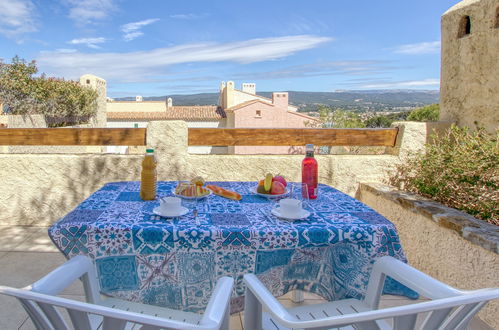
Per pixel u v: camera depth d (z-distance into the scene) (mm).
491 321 2148
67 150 10250
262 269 1567
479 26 3648
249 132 3727
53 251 3080
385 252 1574
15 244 3207
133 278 1529
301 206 1733
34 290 1102
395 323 1000
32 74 11047
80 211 1718
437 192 2961
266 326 1448
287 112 24453
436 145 3465
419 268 2771
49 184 3627
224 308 1083
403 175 3617
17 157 3582
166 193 2133
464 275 2281
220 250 1522
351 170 3762
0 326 2008
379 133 3828
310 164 2090
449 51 4113
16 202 3635
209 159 3656
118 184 2342
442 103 4262
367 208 1906
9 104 10680
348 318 936
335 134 3797
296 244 1532
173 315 1466
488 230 2219
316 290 1713
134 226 1518
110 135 3631
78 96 13109
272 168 3711
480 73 3654
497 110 3469
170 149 3615
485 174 2586
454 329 1014
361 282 1582
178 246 1506
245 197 2107
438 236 2545
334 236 1546
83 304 917
